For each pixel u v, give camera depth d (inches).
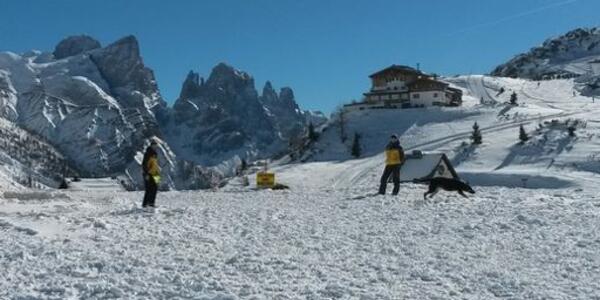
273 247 448.1
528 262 403.9
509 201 771.4
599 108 5068.9
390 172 905.5
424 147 4097.0
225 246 451.2
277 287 323.6
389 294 312.7
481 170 3282.5
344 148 4510.3
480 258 416.8
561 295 313.9
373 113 5182.1
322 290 318.7
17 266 369.1
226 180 3880.4
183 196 1025.5
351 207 714.2
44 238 473.7
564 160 3307.1
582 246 461.7
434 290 324.8
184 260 396.2
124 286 320.8
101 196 1043.9
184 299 299.0
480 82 7258.9
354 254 426.9
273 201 844.0
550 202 761.6
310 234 508.7
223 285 325.7
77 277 343.6
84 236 486.3
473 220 593.3
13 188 1330.0
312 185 3248.0
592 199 813.9
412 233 518.6
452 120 4790.8
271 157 5152.6
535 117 4569.4
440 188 864.9
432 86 5452.8
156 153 727.1
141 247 442.0
